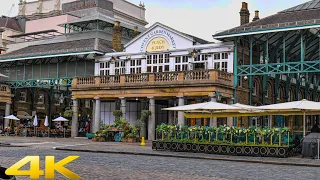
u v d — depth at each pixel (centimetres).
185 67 3553
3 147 2605
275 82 3816
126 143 3141
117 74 3666
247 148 2173
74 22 4694
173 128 2447
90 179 1236
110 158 1970
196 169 1559
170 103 3891
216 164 1784
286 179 1322
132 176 1316
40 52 4288
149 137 3438
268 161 1892
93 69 4103
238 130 2253
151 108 3438
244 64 3444
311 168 1688
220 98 3155
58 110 5231
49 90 5162
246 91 3462
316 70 2972
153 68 3719
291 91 4162
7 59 4466
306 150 2075
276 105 2225
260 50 3584
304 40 3250
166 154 2184
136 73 3569
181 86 3281
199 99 3600
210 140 2345
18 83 4525
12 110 4797
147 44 3772
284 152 2084
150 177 1299
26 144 2881
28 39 5725
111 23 4675
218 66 3409
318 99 4728
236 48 3331
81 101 5275
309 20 2939
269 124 3647
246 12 3822
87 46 4084
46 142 3156
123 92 3578
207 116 2767
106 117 4022
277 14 3422
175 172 1444
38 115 5053
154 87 3412
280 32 3162
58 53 4100
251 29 3153
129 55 3841
